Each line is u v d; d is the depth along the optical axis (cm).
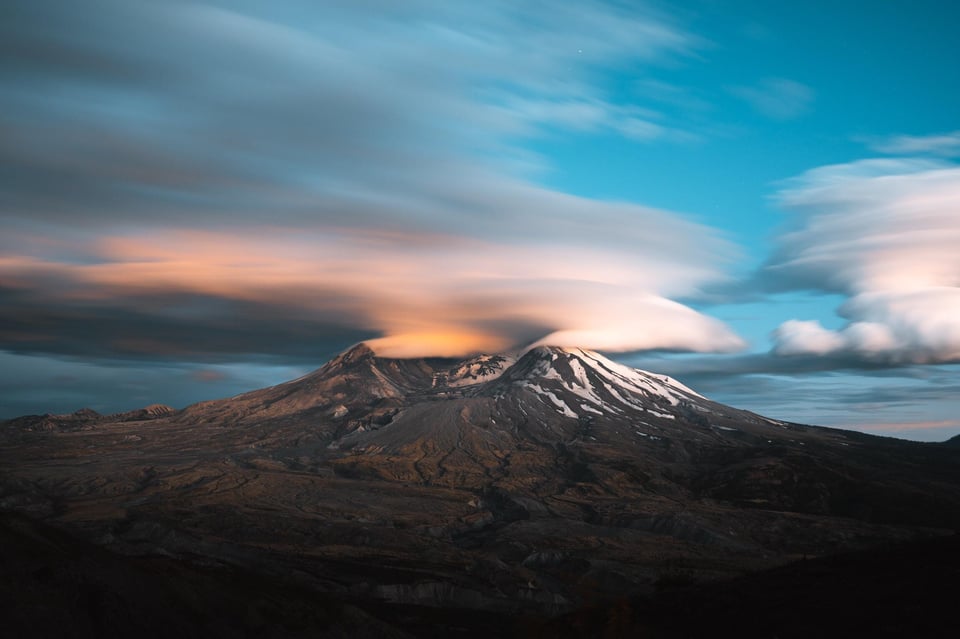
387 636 7519
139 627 5188
